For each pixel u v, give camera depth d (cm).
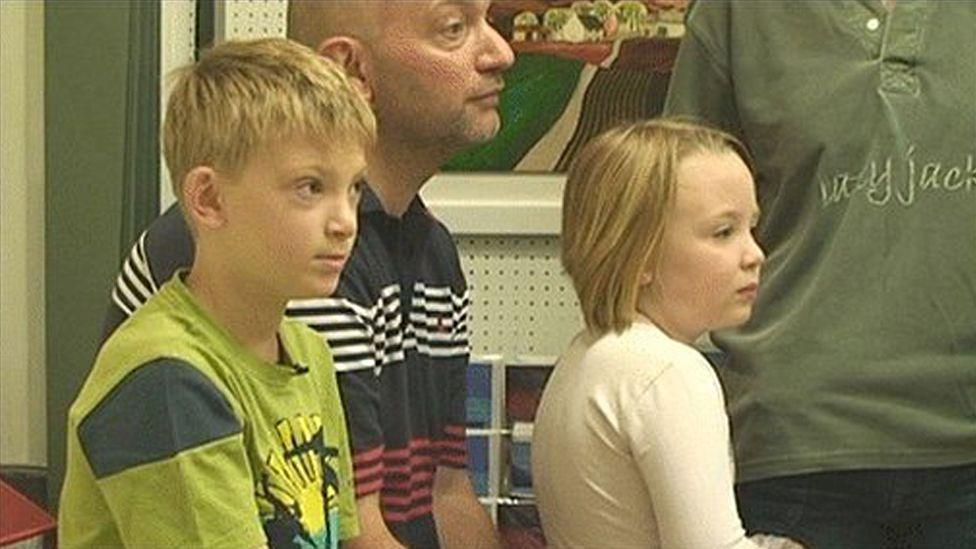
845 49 247
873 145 244
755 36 254
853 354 239
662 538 190
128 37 301
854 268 242
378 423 194
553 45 309
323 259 164
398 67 201
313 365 179
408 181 209
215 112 162
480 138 206
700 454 188
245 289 164
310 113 161
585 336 207
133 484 152
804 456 237
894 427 237
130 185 304
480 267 317
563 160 310
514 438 295
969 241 241
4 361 326
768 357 243
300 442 168
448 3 201
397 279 208
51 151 305
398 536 202
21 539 221
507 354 316
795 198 249
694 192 201
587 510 196
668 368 191
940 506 242
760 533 246
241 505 153
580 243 205
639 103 308
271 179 161
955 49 246
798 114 247
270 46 171
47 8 303
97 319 307
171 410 152
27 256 321
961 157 243
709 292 202
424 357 217
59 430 308
